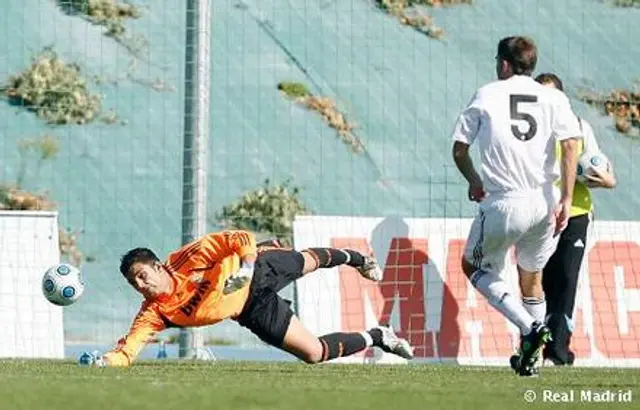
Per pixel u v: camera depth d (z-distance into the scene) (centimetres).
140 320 3145
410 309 4538
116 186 8469
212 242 3088
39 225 4612
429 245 4575
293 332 3147
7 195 8344
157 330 3156
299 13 9138
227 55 8956
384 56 9088
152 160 8581
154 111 8744
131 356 3128
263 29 9062
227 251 3088
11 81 8706
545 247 3325
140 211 8394
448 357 4512
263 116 8800
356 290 4516
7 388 2161
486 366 3878
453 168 8731
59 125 8612
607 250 4594
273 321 3120
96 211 8362
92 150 8562
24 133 8562
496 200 3134
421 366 3616
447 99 9006
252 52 8981
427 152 8806
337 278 4509
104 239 8269
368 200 8619
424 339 4516
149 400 1998
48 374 2683
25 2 8950
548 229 3225
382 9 9212
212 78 8881
